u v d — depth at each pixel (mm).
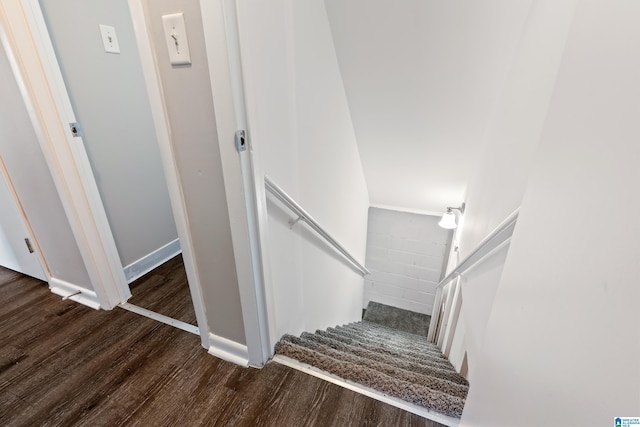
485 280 1385
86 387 1221
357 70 1811
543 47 1043
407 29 1532
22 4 1194
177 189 1060
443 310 2836
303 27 1291
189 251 1170
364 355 1610
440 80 1738
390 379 1207
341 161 2121
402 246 3586
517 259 716
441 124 2031
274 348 1345
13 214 1712
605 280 420
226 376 1252
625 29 435
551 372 516
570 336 480
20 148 1434
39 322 1589
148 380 1245
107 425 1080
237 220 1018
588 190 480
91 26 1559
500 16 1370
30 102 1286
